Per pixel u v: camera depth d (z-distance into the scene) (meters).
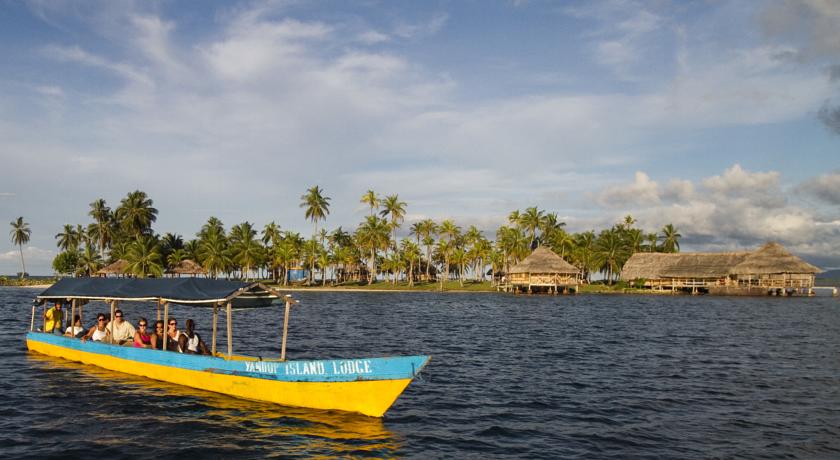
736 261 99.81
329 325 40.28
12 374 18.88
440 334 34.72
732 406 15.85
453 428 13.51
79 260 112.50
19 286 119.38
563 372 21.06
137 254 99.75
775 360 24.23
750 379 19.83
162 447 11.88
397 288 118.00
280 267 132.50
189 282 17.81
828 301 82.56
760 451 12.00
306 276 137.88
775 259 95.44
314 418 13.92
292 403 14.74
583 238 122.88
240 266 117.00
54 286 22.98
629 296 97.12
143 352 18.03
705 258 103.50
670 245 126.94
